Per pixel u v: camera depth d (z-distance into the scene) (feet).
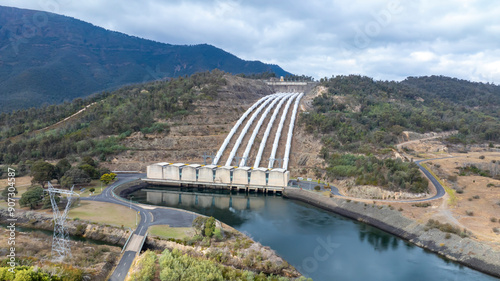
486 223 379.76
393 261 324.19
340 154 652.48
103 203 466.70
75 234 371.35
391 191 489.26
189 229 368.48
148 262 256.93
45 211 423.23
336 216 460.14
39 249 309.01
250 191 618.03
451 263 321.11
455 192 490.49
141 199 547.49
